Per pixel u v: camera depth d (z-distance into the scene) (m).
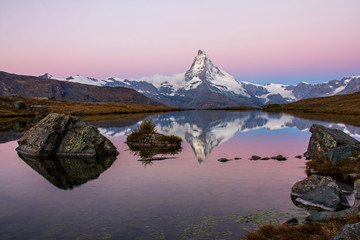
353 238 10.11
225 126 75.88
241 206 17.16
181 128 70.69
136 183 22.55
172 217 15.56
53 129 35.91
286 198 18.61
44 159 32.78
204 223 14.66
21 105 135.00
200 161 31.09
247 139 49.66
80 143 35.62
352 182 21.88
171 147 41.47
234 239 12.78
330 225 12.67
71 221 15.29
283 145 42.59
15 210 17.05
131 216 15.81
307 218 14.68
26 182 23.27
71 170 27.38
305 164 29.02
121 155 35.25
